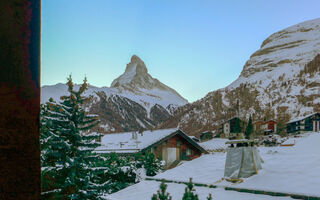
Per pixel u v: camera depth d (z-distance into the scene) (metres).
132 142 30.33
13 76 2.23
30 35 2.34
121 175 17.77
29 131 2.30
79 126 11.27
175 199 9.24
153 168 21.02
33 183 2.32
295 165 10.09
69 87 10.91
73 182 9.69
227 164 10.86
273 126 90.12
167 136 28.47
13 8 2.26
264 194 8.23
